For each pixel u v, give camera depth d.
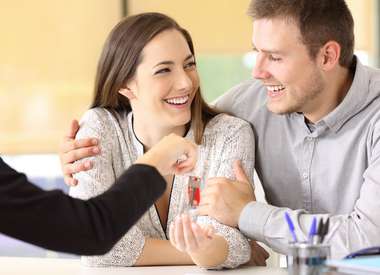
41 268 2.22
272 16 2.19
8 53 6.11
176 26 2.36
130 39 2.34
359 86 2.26
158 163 1.67
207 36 5.99
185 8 5.96
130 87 2.40
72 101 6.09
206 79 6.00
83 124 2.47
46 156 6.11
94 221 1.49
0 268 2.23
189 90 2.32
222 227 2.21
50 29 6.07
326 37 2.20
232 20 5.96
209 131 2.45
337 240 2.06
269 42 2.19
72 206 1.48
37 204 1.45
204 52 6.01
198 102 2.43
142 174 1.60
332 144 2.33
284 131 2.43
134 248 2.22
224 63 6.02
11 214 1.43
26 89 6.11
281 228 2.11
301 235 2.06
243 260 2.18
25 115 6.11
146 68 2.31
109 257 2.22
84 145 2.37
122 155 2.47
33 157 6.12
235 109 2.56
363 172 2.29
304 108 2.28
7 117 6.12
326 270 1.58
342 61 2.27
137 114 2.42
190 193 2.39
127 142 2.47
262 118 2.48
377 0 5.71
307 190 2.39
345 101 2.26
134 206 1.55
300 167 2.39
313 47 2.20
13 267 2.24
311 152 2.36
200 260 2.11
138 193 1.57
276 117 2.45
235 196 2.23
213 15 5.96
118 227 1.52
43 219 1.45
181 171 1.79
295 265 1.59
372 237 2.06
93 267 2.23
